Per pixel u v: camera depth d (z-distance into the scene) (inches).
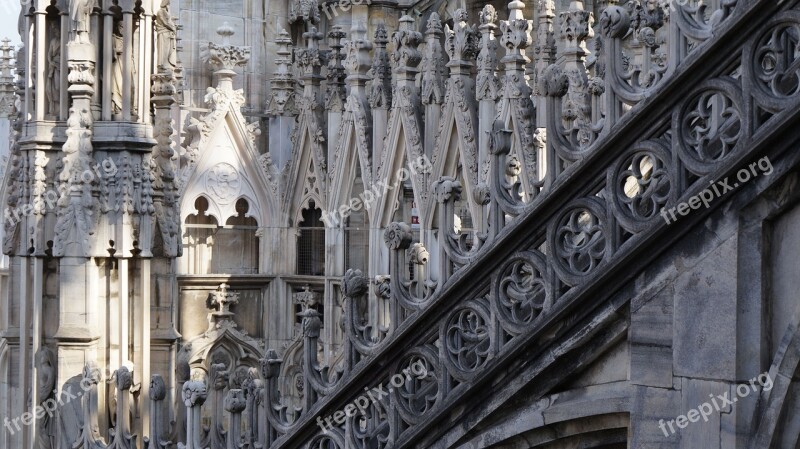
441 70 645.3
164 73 539.5
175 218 550.3
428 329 292.4
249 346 761.6
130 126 510.9
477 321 280.5
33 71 530.3
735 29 220.1
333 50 723.4
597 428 258.2
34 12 525.7
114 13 516.1
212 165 742.5
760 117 219.1
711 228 229.3
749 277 224.4
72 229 506.9
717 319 228.7
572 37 542.3
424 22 807.1
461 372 279.1
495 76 593.3
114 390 512.4
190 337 744.3
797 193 217.3
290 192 761.0
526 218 262.2
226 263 770.8
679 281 235.1
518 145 574.2
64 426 509.0
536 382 267.4
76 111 506.9
